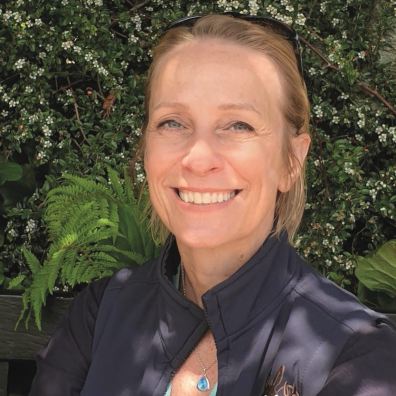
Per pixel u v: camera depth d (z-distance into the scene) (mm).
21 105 2625
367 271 2469
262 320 1430
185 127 1450
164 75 1461
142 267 1663
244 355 1405
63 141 2639
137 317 1561
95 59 2609
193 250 1484
